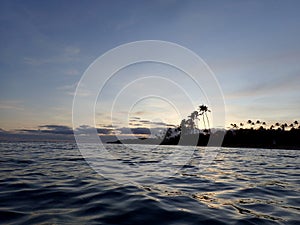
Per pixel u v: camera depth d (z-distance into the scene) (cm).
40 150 2484
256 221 462
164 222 447
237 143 7638
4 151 2184
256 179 968
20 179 845
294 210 539
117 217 468
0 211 490
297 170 1295
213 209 538
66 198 599
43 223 425
